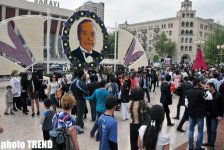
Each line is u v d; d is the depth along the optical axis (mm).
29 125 9523
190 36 83688
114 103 4746
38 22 20875
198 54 20422
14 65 19891
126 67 25406
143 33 89812
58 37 38438
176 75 16062
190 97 6961
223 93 7004
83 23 20703
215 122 7176
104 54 21812
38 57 21078
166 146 3570
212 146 7262
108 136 4613
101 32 21594
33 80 10789
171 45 80438
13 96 11336
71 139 4285
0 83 21453
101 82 8047
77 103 8648
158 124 3627
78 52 20625
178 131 9203
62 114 4395
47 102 5703
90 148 7270
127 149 7383
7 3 47562
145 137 3600
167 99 9641
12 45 19812
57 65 38219
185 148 7504
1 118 10500
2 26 19359
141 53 26297
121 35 25438
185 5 84938
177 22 83938
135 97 5629
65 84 10844
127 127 9641
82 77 8703
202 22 85750
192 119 7012
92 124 9844
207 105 7176
